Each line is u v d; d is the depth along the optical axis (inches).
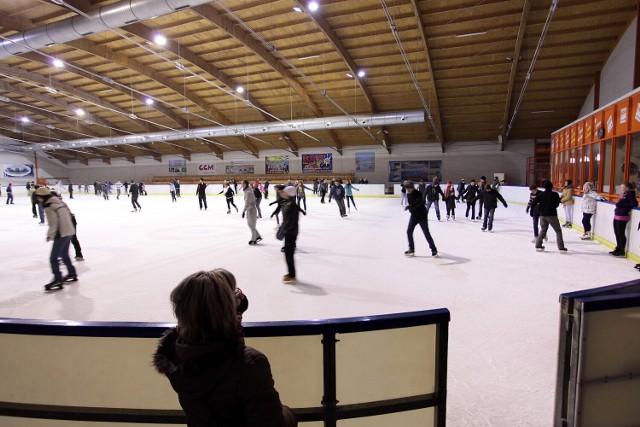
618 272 216.4
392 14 526.0
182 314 37.4
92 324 53.5
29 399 56.9
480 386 102.7
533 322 145.6
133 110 1019.9
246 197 313.4
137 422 55.0
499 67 652.7
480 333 136.0
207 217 522.9
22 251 301.0
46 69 749.9
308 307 166.4
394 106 839.7
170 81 789.9
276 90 819.4
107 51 637.9
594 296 58.3
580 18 524.1
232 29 538.3
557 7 500.7
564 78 673.6
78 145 1176.2
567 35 561.6
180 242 329.4
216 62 698.2
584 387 58.0
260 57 613.3
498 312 156.5
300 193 571.5
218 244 319.0
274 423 37.3
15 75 724.0
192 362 36.8
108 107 935.0
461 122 890.1
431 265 237.9
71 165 1573.6
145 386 54.1
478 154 1002.7
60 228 196.7
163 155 1397.6
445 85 729.0
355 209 615.5
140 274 225.9
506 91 730.2
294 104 890.7
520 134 927.7
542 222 277.0
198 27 575.8
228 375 36.7
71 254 283.1
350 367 54.4
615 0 487.8
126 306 171.0
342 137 1087.0
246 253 281.9
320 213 558.9
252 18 537.6
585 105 725.9
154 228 414.9
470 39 580.7
